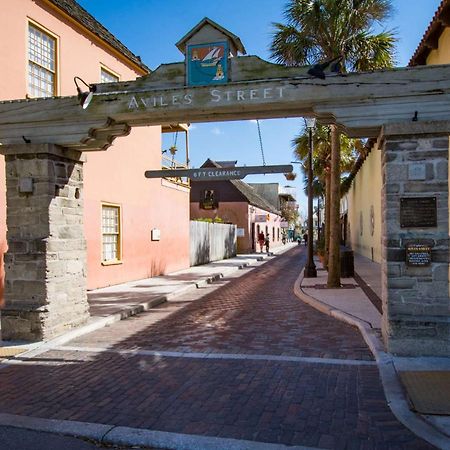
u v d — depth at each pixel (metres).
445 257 6.54
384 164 6.83
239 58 7.29
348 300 11.49
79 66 13.14
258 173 8.16
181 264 21.22
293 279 18.33
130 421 4.69
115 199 15.01
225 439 4.25
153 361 6.72
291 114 7.59
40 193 7.96
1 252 10.18
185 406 5.03
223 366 6.43
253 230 41.19
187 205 22.03
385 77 6.69
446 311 6.54
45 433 4.52
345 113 6.85
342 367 6.27
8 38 10.34
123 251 15.59
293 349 7.27
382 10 13.05
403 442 4.13
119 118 7.82
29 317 7.79
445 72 6.53
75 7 13.62
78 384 5.79
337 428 4.43
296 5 13.22
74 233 8.66
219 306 11.75
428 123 6.50
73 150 8.53
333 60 6.95
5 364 6.66
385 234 6.79
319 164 22.16
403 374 5.74
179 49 7.64
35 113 7.96
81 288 8.89
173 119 7.93
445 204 6.54
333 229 14.04
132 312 10.62
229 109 7.37
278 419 4.65
